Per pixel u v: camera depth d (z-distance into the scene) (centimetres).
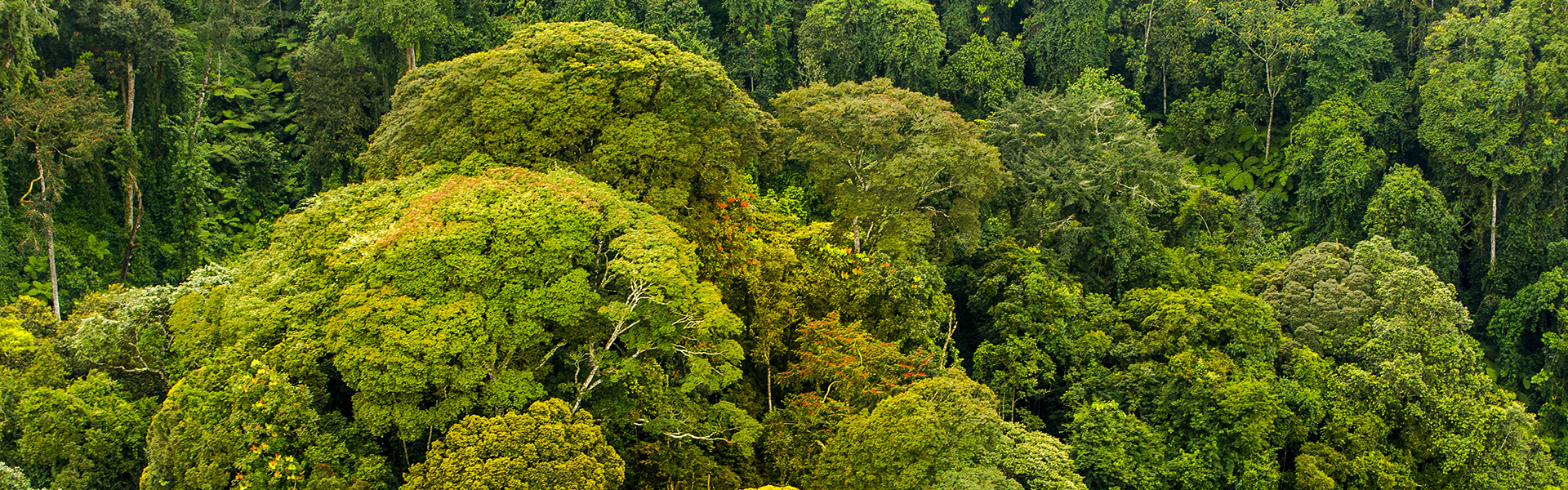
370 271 2770
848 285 3900
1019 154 5381
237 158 5544
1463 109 6181
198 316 3247
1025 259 4600
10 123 4375
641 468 3081
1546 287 5753
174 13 6172
